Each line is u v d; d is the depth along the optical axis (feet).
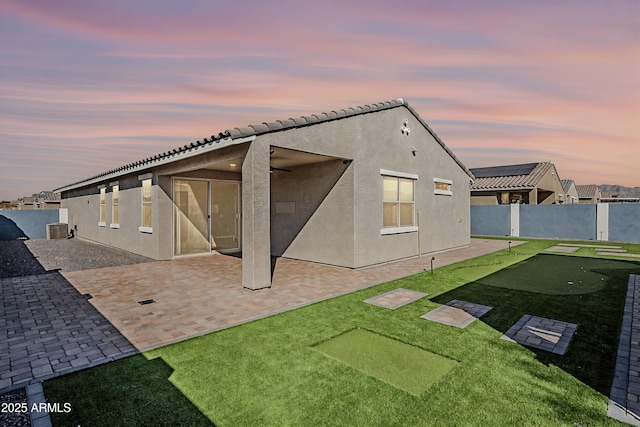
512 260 37.40
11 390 10.81
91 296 21.99
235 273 29.50
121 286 24.71
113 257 39.24
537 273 29.81
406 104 36.35
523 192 79.77
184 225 38.47
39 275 28.71
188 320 17.38
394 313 18.51
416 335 15.34
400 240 36.17
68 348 13.93
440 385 11.00
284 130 24.84
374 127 32.76
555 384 11.09
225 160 26.61
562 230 64.08
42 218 71.31
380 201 33.40
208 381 11.27
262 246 23.93
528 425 8.98
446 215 45.06
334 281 26.27
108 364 12.53
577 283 25.81
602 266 33.58
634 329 16.01
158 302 20.62
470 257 39.40
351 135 30.25
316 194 33.63
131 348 13.93
